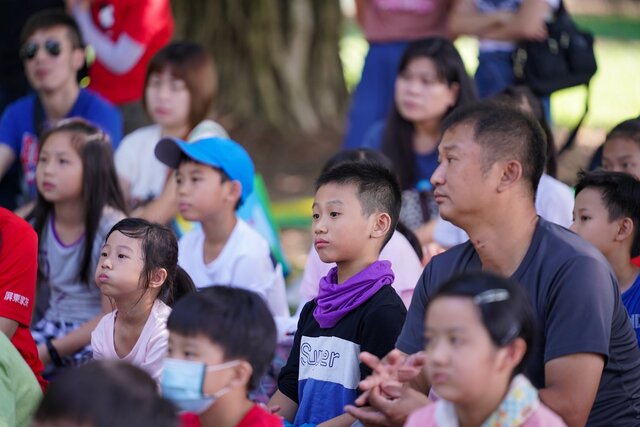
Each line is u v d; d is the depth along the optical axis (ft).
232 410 19.75
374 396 20.76
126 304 26.48
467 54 106.93
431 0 47.16
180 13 73.61
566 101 88.28
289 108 74.43
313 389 24.70
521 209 22.09
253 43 73.56
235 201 32.17
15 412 22.76
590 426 22.67
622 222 26.84
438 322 17.52
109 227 32.04
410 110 37.40
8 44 49.39
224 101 74.43
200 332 19.10
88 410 15.96
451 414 18.60
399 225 30.45
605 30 122.31
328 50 75.46
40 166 32.14
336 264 27.14
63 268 32.50
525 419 18.01
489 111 22.20
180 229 38.09
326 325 24.76
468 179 21.93
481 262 22.72
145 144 39.63
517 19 42.65
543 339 21.65
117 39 46.57
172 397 19.19
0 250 26.78
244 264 31.76
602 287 21.35
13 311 26.86
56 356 31.12
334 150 72.59
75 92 41.45
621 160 30.96
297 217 59.00
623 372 22.65
